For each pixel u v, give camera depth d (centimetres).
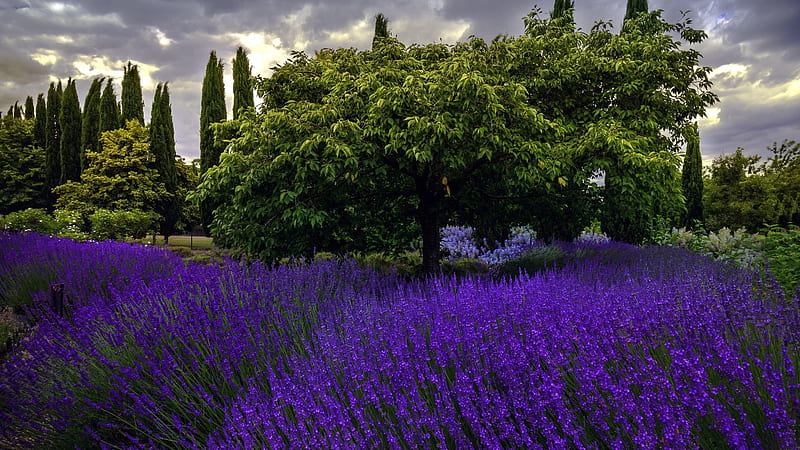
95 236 1527
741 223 1764
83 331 415
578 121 736
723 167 1836
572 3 1266
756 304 355
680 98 763
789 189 1897
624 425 215
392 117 574
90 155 2225
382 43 714
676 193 757
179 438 276
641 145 691
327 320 399
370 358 315
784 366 246
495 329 328
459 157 573
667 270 659
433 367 296
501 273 770
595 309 340
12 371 355
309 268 604
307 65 720
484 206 796
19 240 939
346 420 244
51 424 312
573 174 648
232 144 607
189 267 635
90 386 328
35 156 3134
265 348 358
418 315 379
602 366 247
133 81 2580
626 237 1238
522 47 729
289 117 566
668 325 306
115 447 292
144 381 324
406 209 788
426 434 226
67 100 2558
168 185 2339
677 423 203
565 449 217
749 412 223
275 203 588
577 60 722
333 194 639
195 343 360
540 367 270
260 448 252
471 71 571
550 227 877
